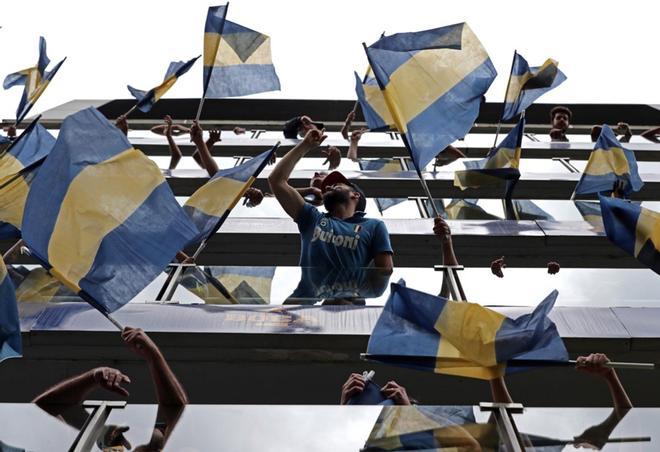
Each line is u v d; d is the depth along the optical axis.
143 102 15.32
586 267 12.61
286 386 9.62
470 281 10.95
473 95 10.64
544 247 13.62
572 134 27.91
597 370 7.56
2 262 7.69
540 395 9.28
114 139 8.20
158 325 9.85
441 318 7.80
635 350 9.79
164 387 6.91
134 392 9.52
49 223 7.64
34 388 9.63
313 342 9.66
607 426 6.54
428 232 13.85
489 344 7.64
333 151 18.58
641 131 28.31
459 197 16.83
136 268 7.72
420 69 10.64
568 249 13.55
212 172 12.96
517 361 7.63
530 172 18.31
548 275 11.90
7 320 7.61
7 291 7.65
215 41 14.18
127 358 9.66
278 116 28.80
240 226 13.98
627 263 13.05
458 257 13.63
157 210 8.04
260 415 6.68
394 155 21.05
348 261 10.35
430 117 10.43
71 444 6.26
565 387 9.30
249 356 9.68
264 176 17.61
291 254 13.59
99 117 8.23
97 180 7.98
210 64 14.18
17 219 10.05
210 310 10.23
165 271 11.09
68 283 7.49
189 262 11.34
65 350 9.70
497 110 27.86
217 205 10.66
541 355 7.61
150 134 22.94
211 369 9.69
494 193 16.91
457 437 6.48
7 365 9.68
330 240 10.40
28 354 9.70
